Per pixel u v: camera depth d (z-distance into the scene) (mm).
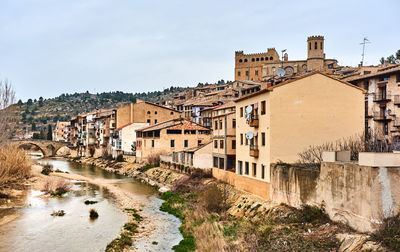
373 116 53094
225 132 51594
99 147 129125
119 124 110562
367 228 22656
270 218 32500
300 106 38656
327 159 28250
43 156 144625
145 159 85812
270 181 37500
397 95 48844
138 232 35250
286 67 121500
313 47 113938
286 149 38031
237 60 146875
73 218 40188
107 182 69250
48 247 30578
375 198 22406
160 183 65000
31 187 59875
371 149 34156
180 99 158500
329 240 23844
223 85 143250
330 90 39531
